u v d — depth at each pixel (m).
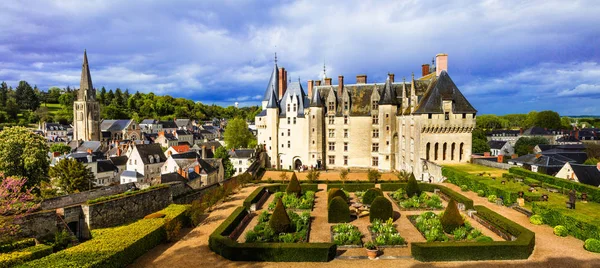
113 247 24.98
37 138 53.88
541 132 143.88
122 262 24.55
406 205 39.72
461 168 55.53
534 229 31.22
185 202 48.12
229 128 119.69
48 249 26.86
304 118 77.38
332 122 77.25
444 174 53.59
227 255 26.03
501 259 24.84
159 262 25.73
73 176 60.78
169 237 30.06
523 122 198.00
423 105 60.41
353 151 76.38
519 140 113.00
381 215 33.69
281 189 53.06
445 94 59.41
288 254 25.39
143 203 41.09
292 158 78.75
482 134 110.06
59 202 36.84
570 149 84.00
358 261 25.20
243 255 25.69
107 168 85.25
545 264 23.89
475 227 32.38
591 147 74.00
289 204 41.28
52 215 32.00
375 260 25.31
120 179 83.25
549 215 32.09
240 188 54.09
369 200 39.78
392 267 24.05
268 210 40.25
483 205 39.34
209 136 187.62
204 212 40.31
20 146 51.34
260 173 69.94
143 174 82.88
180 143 150.50
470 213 36.09
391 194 47.59
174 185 46.91
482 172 52.12
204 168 71.38
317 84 81.62
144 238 27.50
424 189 50.53
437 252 24.92
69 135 164.00
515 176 47.59
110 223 36.62
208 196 43.41
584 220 28.30
